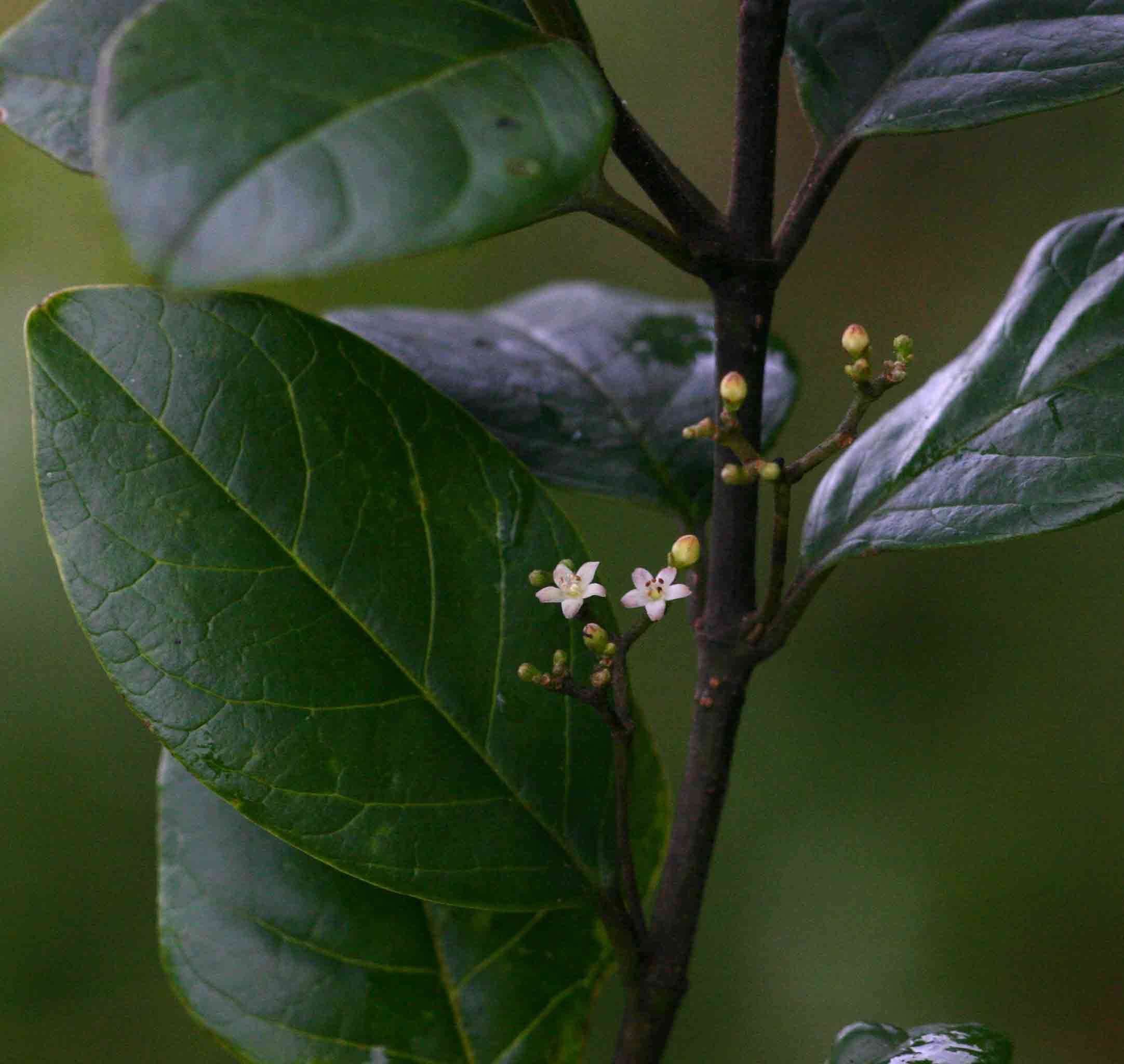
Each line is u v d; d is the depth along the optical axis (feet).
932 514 2.52
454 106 2.33
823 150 2.51
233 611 2.47
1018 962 4.52
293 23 2.33
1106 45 2.50
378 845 2.48
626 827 2.48
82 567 2.46
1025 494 2.51
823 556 2.53
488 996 2.56
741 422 2.49
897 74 2.52
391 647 2.49
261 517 2.48
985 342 2.55
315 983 2.55
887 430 2.55
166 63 2.31
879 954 4.56
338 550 2.49
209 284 2.28
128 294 2.48
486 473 2.52
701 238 2.47
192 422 2.48
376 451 2.50
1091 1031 4.48
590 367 2.70
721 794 2.51
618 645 2.47
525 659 2.52
